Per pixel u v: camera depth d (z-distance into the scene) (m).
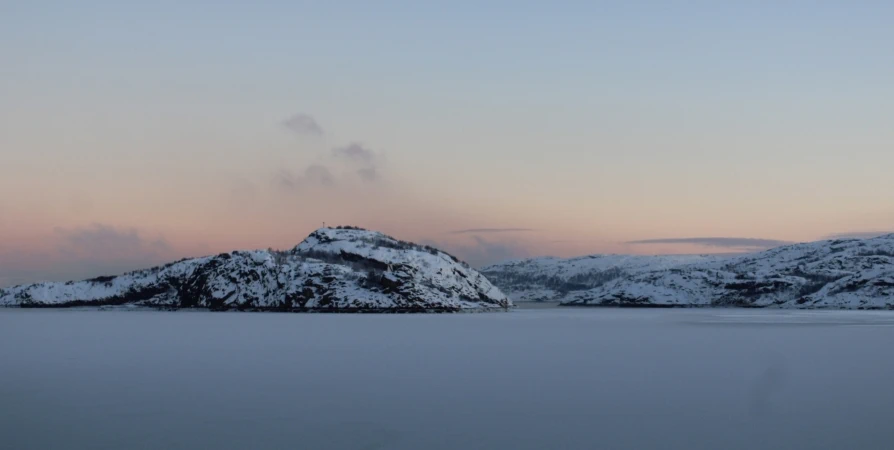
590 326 133.25
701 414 43.56
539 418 42.50
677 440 37.53
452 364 66.38
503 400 47.91
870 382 55.56
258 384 54.28
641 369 63.03
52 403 47.12
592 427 40.28
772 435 38.50
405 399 48.19
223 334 104.44
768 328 126.75
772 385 54.00
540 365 65.69
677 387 53.16
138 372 61.06
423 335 102.94
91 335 103.25
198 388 52.53
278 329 117.06
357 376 58.47
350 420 42.03
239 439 37.94
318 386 53.41
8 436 38.75
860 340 95.25
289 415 43.34
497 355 74.38
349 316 174.00
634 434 38.75
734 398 48.62
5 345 86.69
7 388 52.91
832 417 42.75
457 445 36.66
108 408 45.50
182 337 98.50
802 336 103.81
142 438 38.22
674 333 110.62
